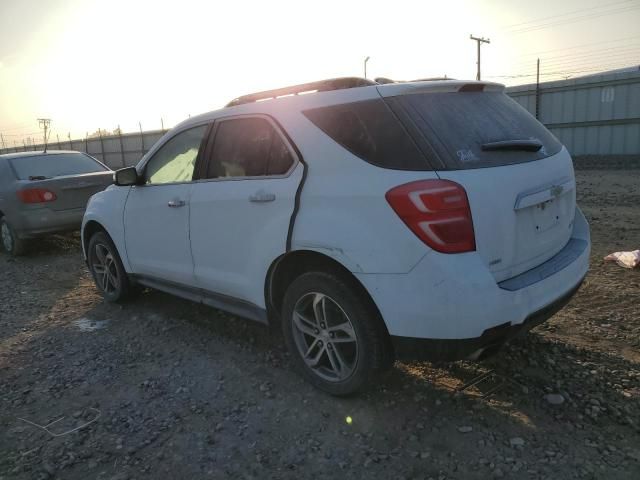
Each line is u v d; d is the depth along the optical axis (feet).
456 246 8.53
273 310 11.75
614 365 11.34
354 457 8.88
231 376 12.07
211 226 12.51
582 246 11.07
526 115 11.39
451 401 10.34
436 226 8.51
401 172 9.02
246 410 10.57
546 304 9.49
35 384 12.26
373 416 10.03
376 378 10.18
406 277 8.80
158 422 10.33
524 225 9.59
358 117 9.91
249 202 11.38
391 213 8.91
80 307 17.83
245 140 11.94
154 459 9.16
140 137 118.01
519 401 10.18
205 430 9.95
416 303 8.76
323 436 9.53
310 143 10.42
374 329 9.68
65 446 9.70
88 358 13.56
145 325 15.66
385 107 9.65
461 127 9.64
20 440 9.98
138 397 11.37
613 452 8.57
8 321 16.72
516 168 9.55
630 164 59.31
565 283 10.03
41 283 21.47
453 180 8.65
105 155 128.47
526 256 9.68
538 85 78.13
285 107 11.14
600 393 10.28
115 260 16.99
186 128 13.91
